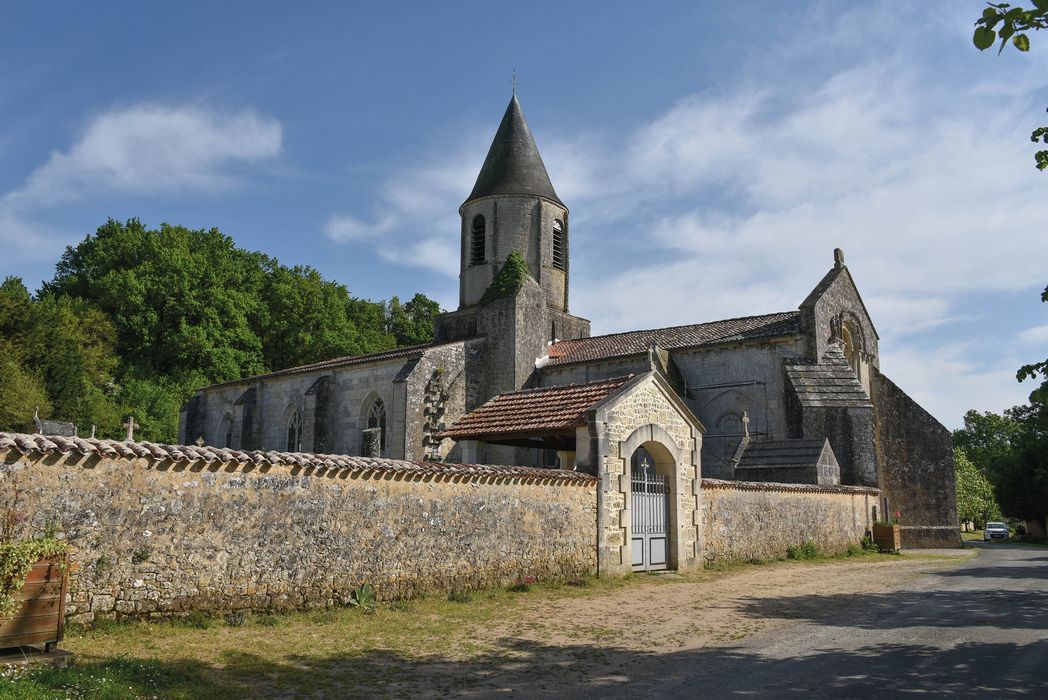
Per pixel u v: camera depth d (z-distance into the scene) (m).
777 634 10.62
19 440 8.68
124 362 55.66
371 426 35.19
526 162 41.31
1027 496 49.12
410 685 7.88
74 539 9.02
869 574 18.39
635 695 7.54
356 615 11.16
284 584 10.96
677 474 18.19
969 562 22.75
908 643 9.95
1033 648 9.59
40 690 6.41
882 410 34.06
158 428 48.06
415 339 73.50
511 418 18.22
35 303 49.22
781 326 32.53
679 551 17.81
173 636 9.23
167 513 9.89
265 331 63.59
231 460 10.52
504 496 14.32
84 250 61.56
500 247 40.06
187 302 57.16
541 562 14.83
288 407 40.06
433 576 12.92
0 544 7.78
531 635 10.43
